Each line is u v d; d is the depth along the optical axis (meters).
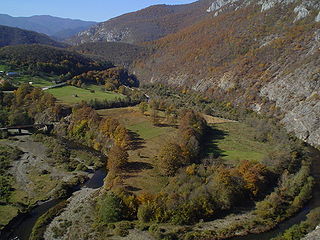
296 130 144.62
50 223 75.50
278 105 170.12
